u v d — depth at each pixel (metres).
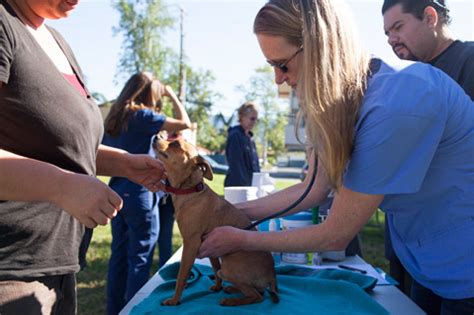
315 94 1.34
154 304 1.69
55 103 1.26
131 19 33.25
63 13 1.40
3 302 1.17
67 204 1.08
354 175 1.39
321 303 1.71
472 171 1.43
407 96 1.34
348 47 1.38
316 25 1.33
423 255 1.51
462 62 2.34
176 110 4.50
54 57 1.46
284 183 18.58
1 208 1.17
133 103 3.68
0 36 1.12
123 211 3.48
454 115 1.41
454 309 1.46
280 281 1.96
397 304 1.74
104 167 1.90
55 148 1.29
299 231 1.55
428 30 2.42
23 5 1.37
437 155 1.43
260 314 1.53
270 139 50.81
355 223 1.45
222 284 1.98
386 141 1.31
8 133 1.23
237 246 1.63
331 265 2.33
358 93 1.41
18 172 1.05
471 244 1.41
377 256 6.09
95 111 1.50
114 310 3.63
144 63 33.31
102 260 5.70
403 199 1.48
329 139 1.37
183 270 1.84
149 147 3.65
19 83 1.18
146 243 3.52
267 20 1.45
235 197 2.75
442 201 1.45
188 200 2.04
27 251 1.23
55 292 1.33
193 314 1.54
